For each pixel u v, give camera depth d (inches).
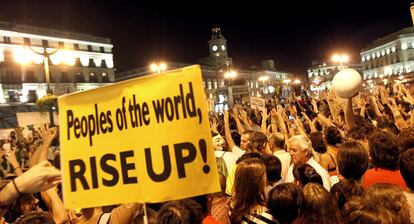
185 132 118.9
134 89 124.2
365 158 161.6
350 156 161.5
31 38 2394.2
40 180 94.7
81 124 129.8
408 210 121.3
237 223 144.6
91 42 2743.6
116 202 124.3
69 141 130.7
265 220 136.6
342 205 145.8
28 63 2354.8
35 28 2417.6
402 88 461.1
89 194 127.3
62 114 132.2
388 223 105.4
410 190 143.6
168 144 120.1
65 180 130.5
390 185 125.0
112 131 126.1
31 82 2368.4
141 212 131.4
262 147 237.6
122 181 124.0
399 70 3730.3
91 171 127.6
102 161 126.4
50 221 118.7
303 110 495.2
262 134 238.7
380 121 271.0
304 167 184.1
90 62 2743.6
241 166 147.7
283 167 220.5
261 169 145.8
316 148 227.6
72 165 130.0
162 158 120.5
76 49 2659.9
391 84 746.8
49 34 2488.9
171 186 119.0
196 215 119.1
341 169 165.0
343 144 167.5
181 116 119.5
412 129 234.8
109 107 126.9
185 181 118.2
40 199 196.9
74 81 2620.6
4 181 101.2
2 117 995.9
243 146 258.2
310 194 131.9
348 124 250.5
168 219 116.9
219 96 2240.4
